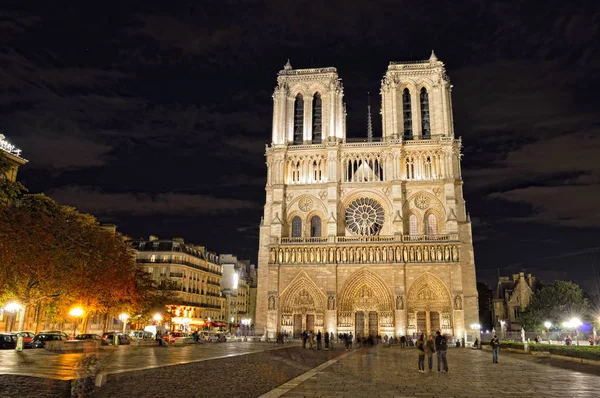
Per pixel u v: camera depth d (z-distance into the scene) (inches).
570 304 4197.8
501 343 3043.8
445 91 4586.6
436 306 4033.0
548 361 1975.9
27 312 3444.9
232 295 6437.0
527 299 5408.5
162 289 4124.0
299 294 4220.0
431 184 4350.4
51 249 2303.2
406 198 4370.1
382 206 4416.8
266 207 4522.6
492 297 6412.4
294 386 1047.0
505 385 1115.3
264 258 4402.1
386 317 4069.9
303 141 4682.6
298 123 4800.7
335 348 3041.3
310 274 4215.1
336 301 4114.2
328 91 4697.3
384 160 4453.7
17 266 2062.0
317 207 4448.8
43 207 2333.9
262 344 3412.9
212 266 5816.9
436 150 4416.8
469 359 2134.6
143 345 2920.8
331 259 4212.6
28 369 1274.6
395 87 4611.2
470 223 4244.6
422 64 4677.7
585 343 3678.6
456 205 4279.0
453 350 3078.2
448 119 4527.6
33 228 2133.4
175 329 4776.1
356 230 4409.5
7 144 3088.1
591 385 1125.7
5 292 2273.6
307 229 4419.3
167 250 4938.5
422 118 4640.8
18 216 2064.5
